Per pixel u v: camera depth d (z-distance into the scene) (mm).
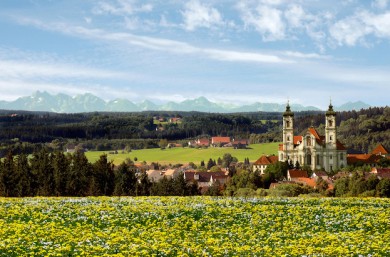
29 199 53719
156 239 30938
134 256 26297
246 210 44156
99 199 54031
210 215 41219
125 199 53719
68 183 98125
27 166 99562
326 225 37500
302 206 47656
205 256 26734
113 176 108250
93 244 29234
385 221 38750
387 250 28234
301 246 29094
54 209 43875
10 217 39031
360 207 47406
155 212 41781
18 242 29047
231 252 27859
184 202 49625
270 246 29969
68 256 26641
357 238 31688
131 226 36375
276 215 42062
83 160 106312
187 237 32281
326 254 27375
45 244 28891
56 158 104375
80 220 38344
